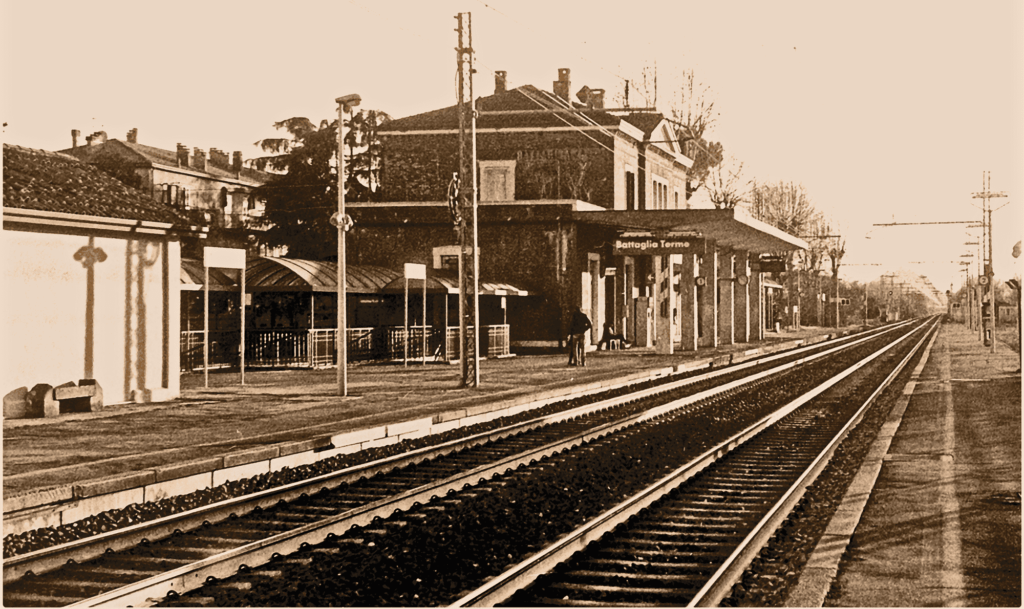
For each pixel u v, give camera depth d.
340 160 21.17
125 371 19.31
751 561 7.95
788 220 86.69
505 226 39.25
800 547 8.60
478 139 44.94
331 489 11.27
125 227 18.95
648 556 8.18
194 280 27.86
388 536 8.73
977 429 16.73
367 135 54.06
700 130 60.38
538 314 39.12
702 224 37.41
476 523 9.26
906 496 10.96
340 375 21.11
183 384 24.23
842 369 32.75
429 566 7.66
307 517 9.80
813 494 11.05
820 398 22.98
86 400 18.02
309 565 7.84
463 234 23.91
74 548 8.06
